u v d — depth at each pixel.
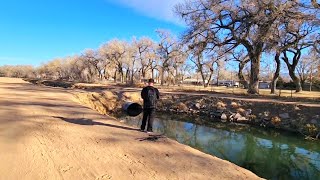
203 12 31.08
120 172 5.89
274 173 10.04
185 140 14.47
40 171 5.79
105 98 27.16
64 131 9.59
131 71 79.56
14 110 13.95
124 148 7.75
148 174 5.82
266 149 13.25
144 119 10.48
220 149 12.94
